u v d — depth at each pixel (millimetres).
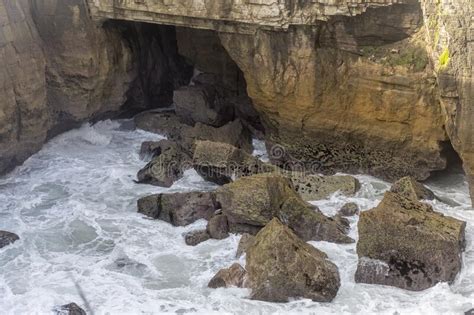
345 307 19062
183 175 26531
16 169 26922
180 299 19391
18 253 21438
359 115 25828
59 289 19672
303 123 26797
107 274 20547
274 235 19797
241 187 22219
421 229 20047
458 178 26047
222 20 25922
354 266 20719
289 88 26250
